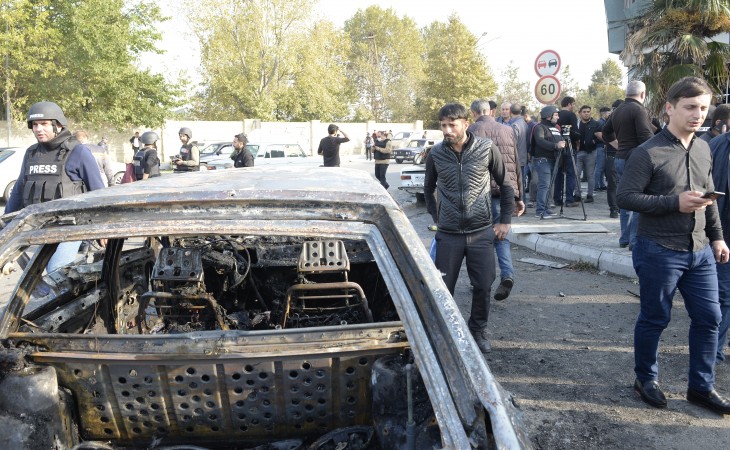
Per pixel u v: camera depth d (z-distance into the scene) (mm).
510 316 5477
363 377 2119
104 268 3039
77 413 2188
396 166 30641
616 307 5605
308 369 2072
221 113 45094
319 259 2758
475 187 4426
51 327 2715
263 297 3314
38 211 2086
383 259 1945
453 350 1667
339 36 48406
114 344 2043
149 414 2172
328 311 2982
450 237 4516
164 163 33312
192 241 3521
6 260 1999
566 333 5000
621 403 3779
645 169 3469
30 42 26422
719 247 3586
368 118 70750
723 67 8648
